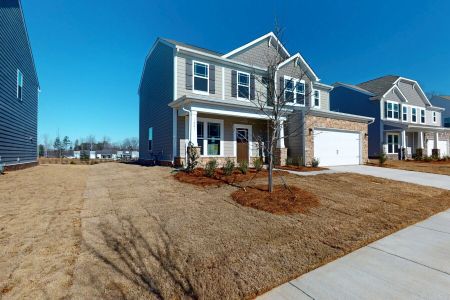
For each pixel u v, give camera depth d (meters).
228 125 13.80
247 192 6.77
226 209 5.55
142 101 19.09
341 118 15.30
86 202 6.12
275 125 7.00
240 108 11.91
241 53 14.73
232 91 14.23
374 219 5.23
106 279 2.86
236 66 14.42
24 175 10.84
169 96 13.16
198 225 4.60
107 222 4.70
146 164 16.19
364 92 24.00
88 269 3.05
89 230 4.30
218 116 13.47
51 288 2.67
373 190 7.91
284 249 3.75
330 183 8.69
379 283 3.00
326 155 14.47
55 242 3.79
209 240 3.96
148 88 17.27
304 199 6.27
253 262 3.35
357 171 12.25
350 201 6.48
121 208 5.60
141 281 2.85
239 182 8.23
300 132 13.52
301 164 13.03
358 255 3.74
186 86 12.77
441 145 27.58
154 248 3.66
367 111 23.77
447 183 9.89
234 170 10.38
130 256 3.41
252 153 14.48
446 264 3.49
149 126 16.98
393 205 6.35
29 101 16.25
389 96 23.81
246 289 2.77
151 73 16.52
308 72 16.95
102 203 6.02
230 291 2.73
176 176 9.30
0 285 2.71
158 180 8.87
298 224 4.77
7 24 11.68
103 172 12.20
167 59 13.57
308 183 8.51
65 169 14.23
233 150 13.90
